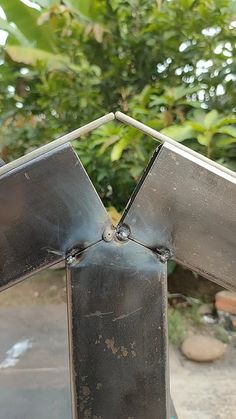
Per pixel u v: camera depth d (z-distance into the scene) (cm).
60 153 11
